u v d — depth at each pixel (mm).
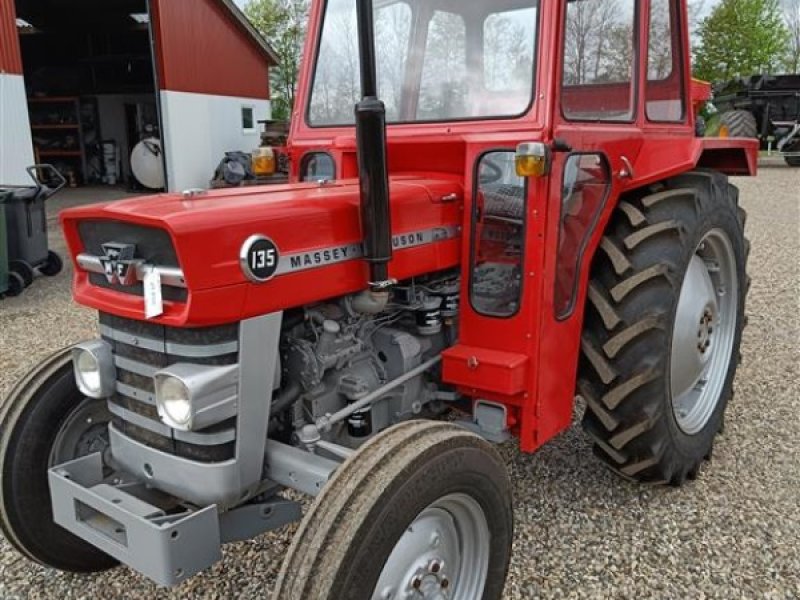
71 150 17406
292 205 1993
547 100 2270
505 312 2434
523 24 2357
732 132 14836
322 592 1614
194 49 13414
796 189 12539
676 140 3027
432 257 2412
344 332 2332
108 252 1927
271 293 1922
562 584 2457
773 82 15711
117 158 17547
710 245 3271
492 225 2441
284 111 23281
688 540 2701
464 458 1913
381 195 1990
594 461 3295
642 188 2980
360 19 1831
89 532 2039
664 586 2443
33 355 4949
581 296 2635
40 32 17188
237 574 2547
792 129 15641
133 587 2512
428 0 2566
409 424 1949
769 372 4363
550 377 2490
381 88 2719
